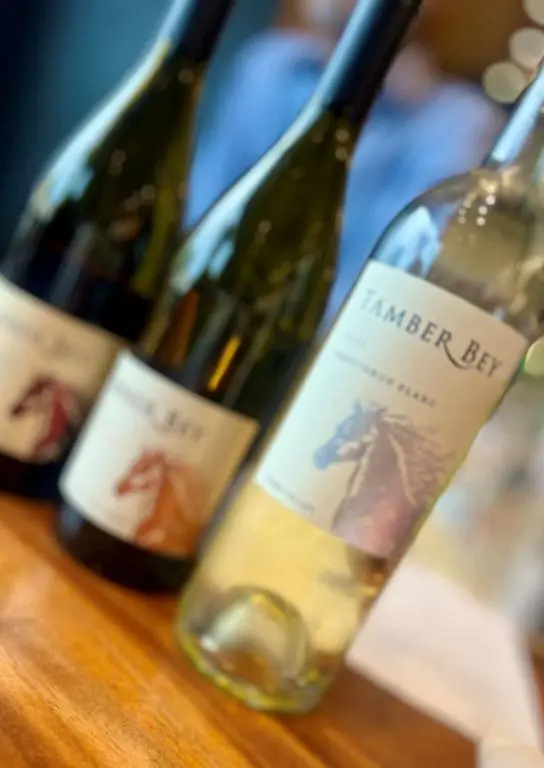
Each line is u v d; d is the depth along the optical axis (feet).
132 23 4.56
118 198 2.01
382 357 1.50
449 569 3.05
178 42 2.01
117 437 1.72
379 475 1.51
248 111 4.05
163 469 1.70
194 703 1.51
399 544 1.54
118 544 1.71
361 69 1.78
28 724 1.28
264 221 1.89
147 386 1.71
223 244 1.86
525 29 4.12
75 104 4.68
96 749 1.29
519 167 1.65
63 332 1.85
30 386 1.85
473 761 1.75
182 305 1.83
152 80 2.06
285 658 1.60
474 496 3.33
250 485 1.67
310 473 1.53
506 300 1.58
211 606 1.63
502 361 1.51
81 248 1.96
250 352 1.84
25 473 1.87
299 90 3.92
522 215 1.62
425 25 4.21
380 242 1.59
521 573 3.10
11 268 1.99
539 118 1.65
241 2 4.71
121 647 1.55
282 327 1.88
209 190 3.85
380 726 1.74
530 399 3.17
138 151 2.03
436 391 1.49
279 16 4.58
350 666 1.92
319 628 1.61
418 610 2.37
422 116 4.09
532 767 1.76
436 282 1.55
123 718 1.38
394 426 1.50
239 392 1.82
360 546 1.53
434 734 1.78
